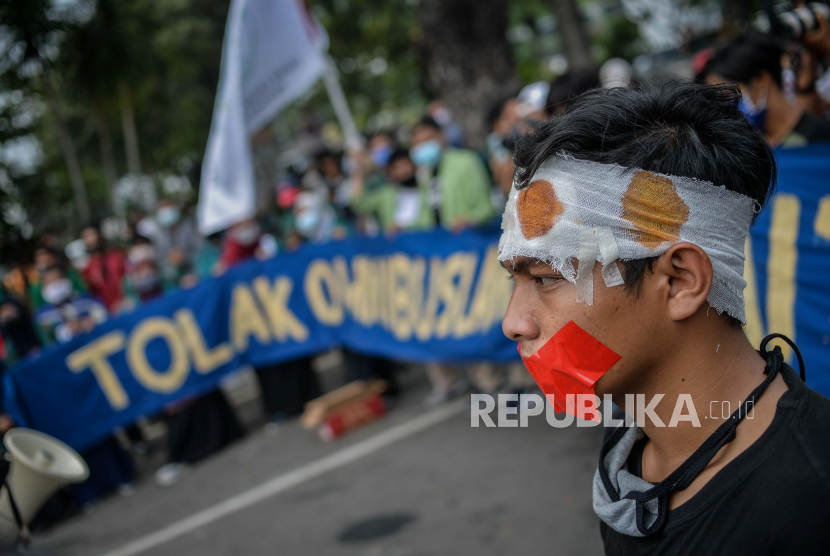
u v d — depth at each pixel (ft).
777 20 8.92
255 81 17.16
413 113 55.11
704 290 2.66
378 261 17.01
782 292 8.46
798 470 2.52
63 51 25.64
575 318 2.77
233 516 13.58
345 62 44.14
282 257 17.85
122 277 26.27
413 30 35.70
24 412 15.17
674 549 2.80
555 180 2.75
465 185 15.71
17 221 23.91
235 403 22.45
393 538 11.33
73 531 14.74
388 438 15.67
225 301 17.51
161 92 35.99
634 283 2.70
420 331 16.30
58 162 33.27
